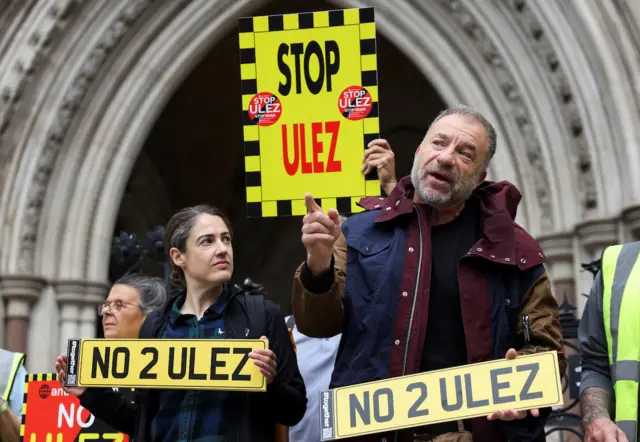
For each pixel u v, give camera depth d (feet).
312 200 11.10
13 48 36.42
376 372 11.23
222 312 12.30
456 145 11.51
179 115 53.26
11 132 36.40
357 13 12.35
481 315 11.23
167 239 12.82
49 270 36.55
